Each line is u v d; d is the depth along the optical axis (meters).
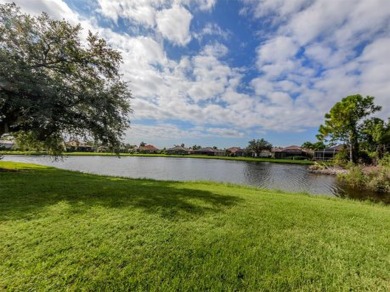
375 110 30.02
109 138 10.02
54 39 9.88
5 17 8.66
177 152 86.56
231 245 3.20
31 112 8.35
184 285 2.32
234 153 81.38
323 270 2.71
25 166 14.05
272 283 2.42
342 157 31.98
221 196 6.49
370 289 2.40
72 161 33.47
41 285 2.21
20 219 3.77
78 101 9.17
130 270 2.51
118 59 11.83
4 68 7.47
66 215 4.06
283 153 68.81
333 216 4.96
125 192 6.25
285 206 5.68
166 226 3.77
